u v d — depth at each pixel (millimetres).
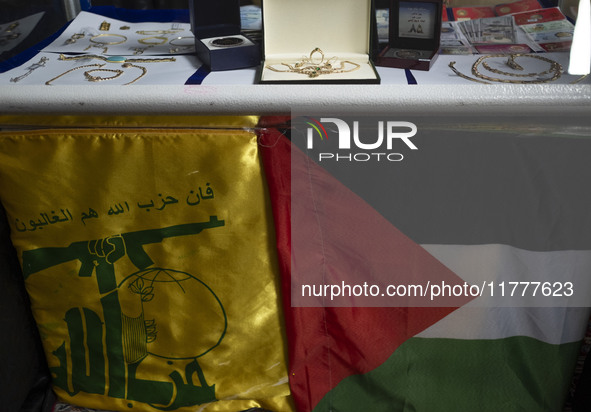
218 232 1135
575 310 1191
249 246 1149
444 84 984
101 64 1164
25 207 1132
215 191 1103
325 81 1011
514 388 1258
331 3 1127
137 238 1151
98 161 1091
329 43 1158
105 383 1284
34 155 1094
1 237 1182
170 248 1152
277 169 1086
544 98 962
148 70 1126
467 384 1261
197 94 988
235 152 1071
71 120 1102
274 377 1269
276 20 1139
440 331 1223
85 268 1179
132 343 1240
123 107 1000
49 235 1157
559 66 1077
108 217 1132
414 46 1176
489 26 1290
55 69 1139
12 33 1291
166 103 992
